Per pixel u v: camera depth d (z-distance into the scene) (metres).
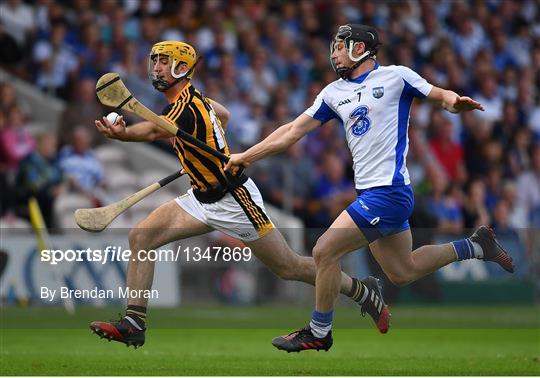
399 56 63.25
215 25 58.41
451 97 23.98
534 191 62.62
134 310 25.19
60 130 51.97
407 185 24.55
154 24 57.72
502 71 66.38
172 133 24.52
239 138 55.03
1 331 36.62
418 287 49.34
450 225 54.28
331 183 54.19
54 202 48.94
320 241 24.53
